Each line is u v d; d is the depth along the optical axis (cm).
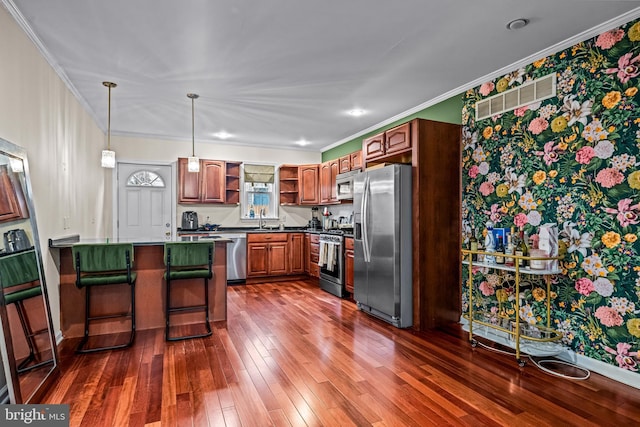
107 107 424
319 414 197
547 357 276
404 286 351
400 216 350
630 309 235
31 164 257
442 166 360
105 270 298
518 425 187
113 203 550
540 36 263
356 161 524
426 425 187
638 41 231
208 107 429
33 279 235
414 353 285
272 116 471
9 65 223
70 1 218
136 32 256
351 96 393
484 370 254
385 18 239
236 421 190
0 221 204
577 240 265
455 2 221
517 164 312
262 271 581
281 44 275
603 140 250
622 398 216
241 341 311
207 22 244
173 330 342
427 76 338
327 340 314
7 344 186
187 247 324
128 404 206
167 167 591
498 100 329
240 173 644
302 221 691
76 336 324
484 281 343
